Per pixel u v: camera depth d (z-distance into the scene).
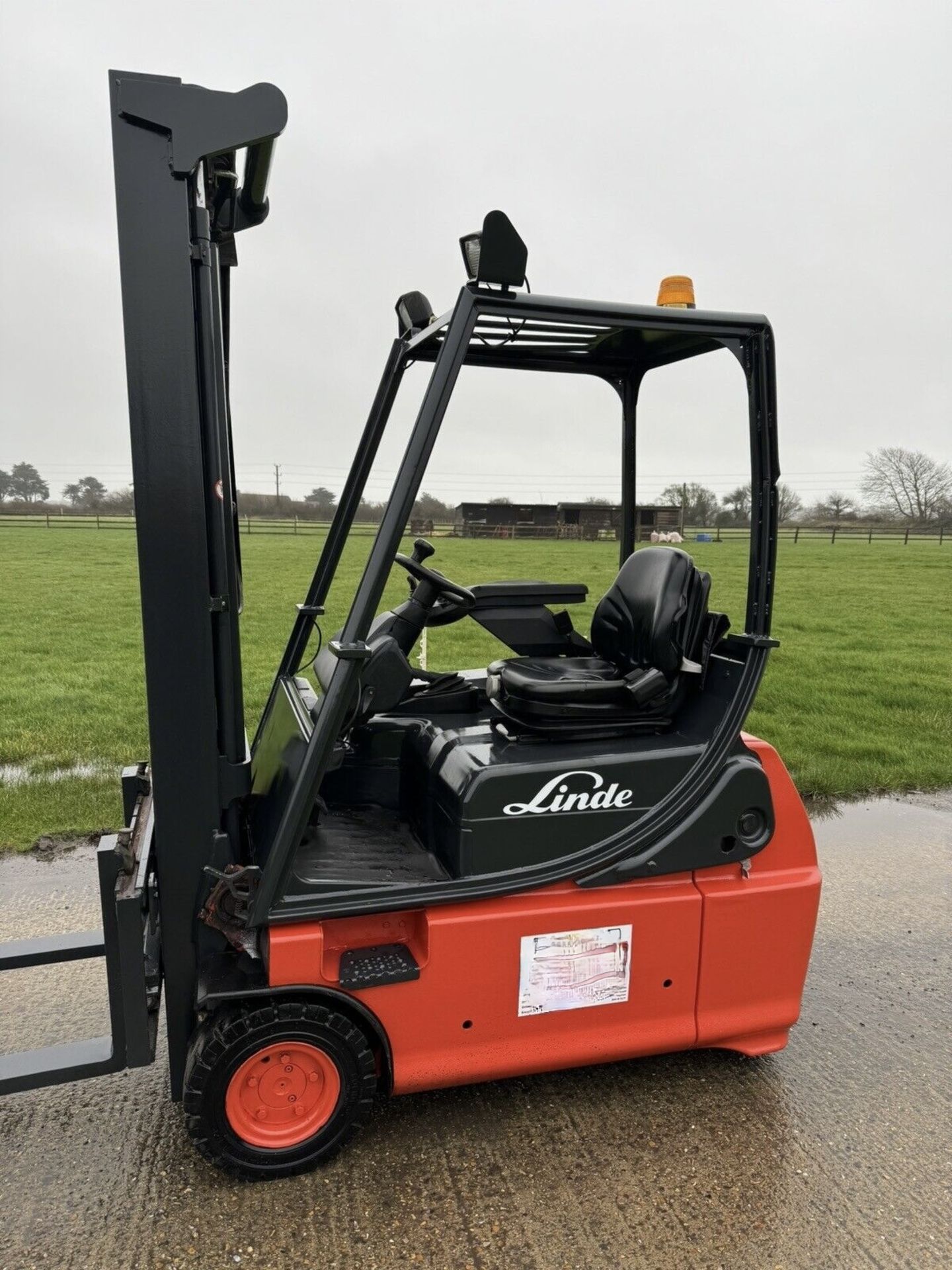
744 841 2.75
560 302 2.32
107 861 2.37
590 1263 2.17
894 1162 2.56
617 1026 2.69
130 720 7.40
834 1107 2.80
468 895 2.46
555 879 2.54
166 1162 2.50
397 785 3.19
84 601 16.77
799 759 6.59
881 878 4.65
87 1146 2.56
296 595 16.81
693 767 2.70
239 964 2.43
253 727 7.07
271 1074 2.38
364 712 2.51
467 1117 2.70
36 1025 3.14
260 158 2.55
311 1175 2.45
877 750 6.84
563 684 2.77
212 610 2.33
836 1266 2.18
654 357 3.36
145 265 2.14
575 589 3.49
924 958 3.82
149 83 2.07
